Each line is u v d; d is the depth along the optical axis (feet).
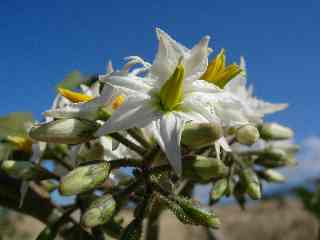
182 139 0.16
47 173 0.20
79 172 0.17
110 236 0.18
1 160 0.22
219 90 0.18
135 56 0.18
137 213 0.17
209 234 0.27
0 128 0.23
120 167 0.17
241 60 0.21
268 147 0.24
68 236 0.18
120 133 0.19
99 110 0.18
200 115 0.17
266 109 0.22
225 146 0.18
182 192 0.21
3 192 0.21
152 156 0.17
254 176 0.21
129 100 0.17
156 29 0.18
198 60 0.18
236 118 0.18
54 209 0.21
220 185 0.20
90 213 0.16
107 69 0.19
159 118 0.17
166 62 0.18
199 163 0.17
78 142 0.17
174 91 0.17
